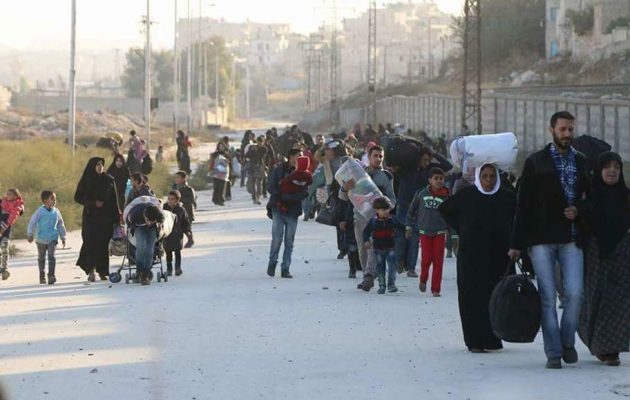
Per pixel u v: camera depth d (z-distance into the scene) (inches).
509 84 4527.6
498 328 550.9
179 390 502.3
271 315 723.4
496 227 588.7
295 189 931.3
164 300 799.1
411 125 4512.8
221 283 900.0
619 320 544.1
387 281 859.4
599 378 518.6
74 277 956.6
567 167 545.0
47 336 649.0
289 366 556.1
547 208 542.3
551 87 3161.9
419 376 529.7
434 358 576.1
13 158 2204.7
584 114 2402.8
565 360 553.6
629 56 3730.3
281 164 943.0
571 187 542.6
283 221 936.9
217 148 1857.8
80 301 799.7
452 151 775.7
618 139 2197.3
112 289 870.4
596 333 548.4
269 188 938.1
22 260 1093.1
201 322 695.7
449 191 899.4
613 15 4057.6
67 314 735.1
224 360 572.1
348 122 6555.1
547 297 545.6
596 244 543.8
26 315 732.0
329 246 1182.9
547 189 541.3
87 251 919.7
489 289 589.9
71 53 2456.9
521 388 498.6
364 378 525.7
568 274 545.6
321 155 1190.9
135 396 491.2
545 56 4805.6
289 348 605.6
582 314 560.1
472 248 590.9
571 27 4448.8
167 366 557.6
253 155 1835.6
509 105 2945.4
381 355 584.7
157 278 916.6
